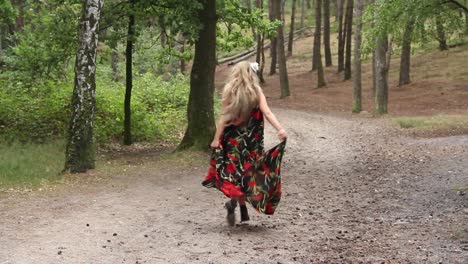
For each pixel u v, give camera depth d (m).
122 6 14.91
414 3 16.34
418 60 38.81
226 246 5.67
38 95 17.95
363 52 18.39
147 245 5.70
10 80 17.55
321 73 37.22
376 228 6.47
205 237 6.03
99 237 5.99
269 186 6.06
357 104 26.70
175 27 13.33
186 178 10.12
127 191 8.79
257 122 6.07
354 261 5.14
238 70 6.04
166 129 18.25
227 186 6.09
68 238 5.93
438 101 28.45
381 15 17.05
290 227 6.54
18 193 8.44
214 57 13.37
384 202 7.99
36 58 16.23
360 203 7.98
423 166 10.84
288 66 47.97
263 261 5.16
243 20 15.44
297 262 5.14
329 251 5.51
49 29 15.39
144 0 14.19
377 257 5.26
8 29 24.42
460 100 28.14
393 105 28.66
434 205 7.59
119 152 14.84
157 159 12.71
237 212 7.33
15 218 6.84
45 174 10.17
